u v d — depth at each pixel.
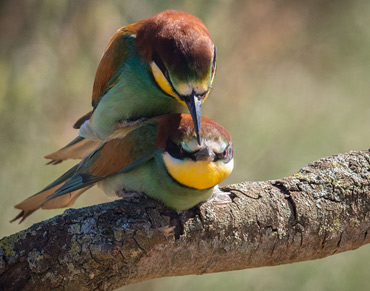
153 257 6.59
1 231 12.77
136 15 14.57
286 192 7.07
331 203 7.06
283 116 15.65
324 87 16.98
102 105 8.91
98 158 7.84
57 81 14.30
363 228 7.16
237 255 6.91
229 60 14.99
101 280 6.45
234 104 14.88
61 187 8.12
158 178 7.22
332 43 17.31
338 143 15.88
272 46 15.76
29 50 14.61
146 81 8.30
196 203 7.17
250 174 14.43
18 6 14.62
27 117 13.98
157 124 7.46
